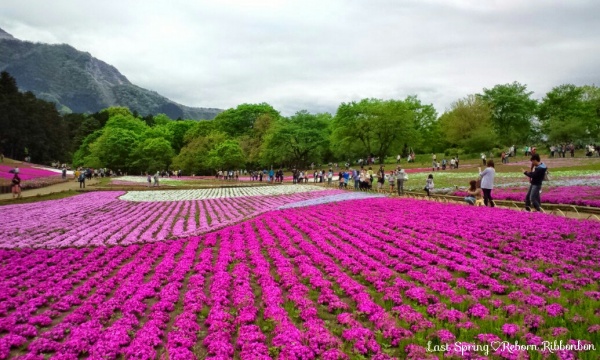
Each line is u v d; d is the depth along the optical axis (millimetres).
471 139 78938
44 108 135125
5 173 57281
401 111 87375
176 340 7938
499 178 40625
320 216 22219
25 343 8391
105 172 99125
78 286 12297
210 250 16062
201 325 9016
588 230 13508
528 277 10258
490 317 7961
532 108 96625
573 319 7504
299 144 82125
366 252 13984
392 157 107625
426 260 12531
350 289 10352
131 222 24219
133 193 45250
